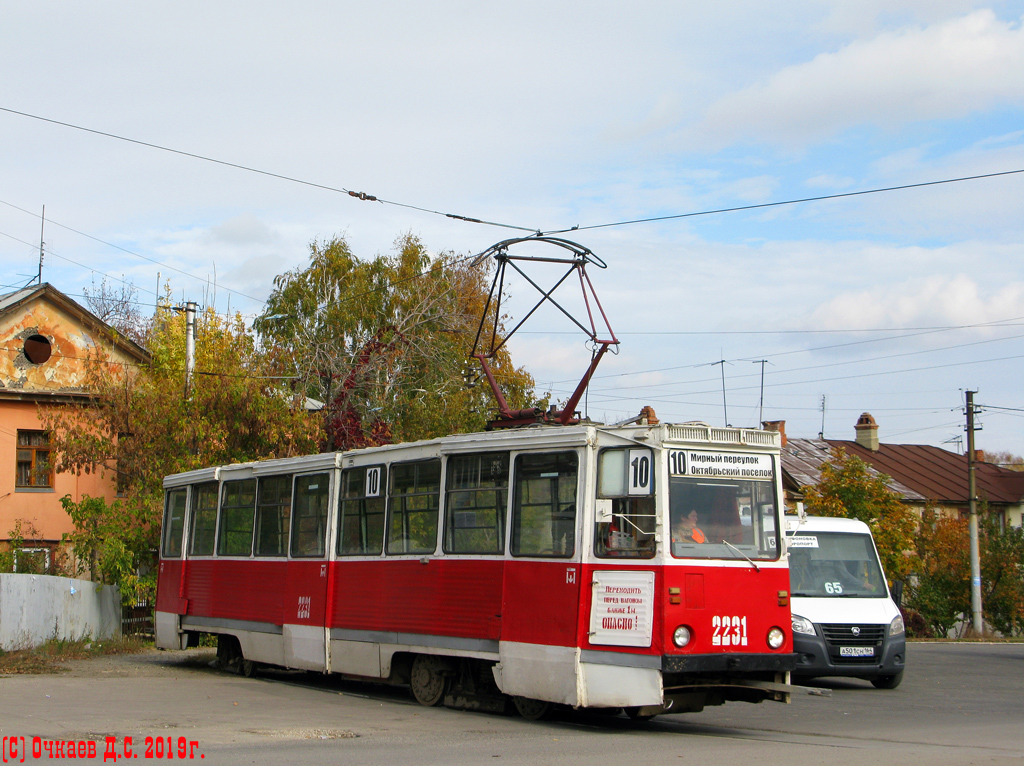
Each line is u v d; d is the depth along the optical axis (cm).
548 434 1122
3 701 1236
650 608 992
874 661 1564
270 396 2586
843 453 3453
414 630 1259
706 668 993
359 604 1366
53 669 1753
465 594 1190
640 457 1040
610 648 1016
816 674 1562
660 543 1000
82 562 2600
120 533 2423
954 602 3931
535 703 1116
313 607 1450
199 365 2738
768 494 1081
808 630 1551
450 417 3419
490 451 1194
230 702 1270
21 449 3052
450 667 1236
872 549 1714
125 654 2134
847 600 1612
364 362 3350
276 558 1567
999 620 4012
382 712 1191
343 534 1434
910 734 1047
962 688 1620
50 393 3042
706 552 1023
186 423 2433
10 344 3045
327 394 3322
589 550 1053
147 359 3175
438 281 3656
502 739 966
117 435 2562
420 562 1266
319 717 1132
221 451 2453
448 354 3575
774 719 1195
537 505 1123
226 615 1680
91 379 2638
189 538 1858
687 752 877
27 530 2992
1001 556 3947
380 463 1379
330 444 3197
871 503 3294
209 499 1816
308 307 3472
